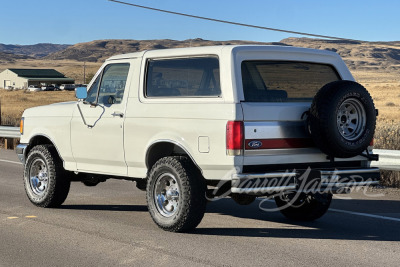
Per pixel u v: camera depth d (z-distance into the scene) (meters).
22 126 9.45
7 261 5.91
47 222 7.89
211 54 7.07
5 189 10.88
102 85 8.31
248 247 6.50
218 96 6.92
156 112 7.45
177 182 7.05
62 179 8.87
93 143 8.30
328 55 7.68
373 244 6.68
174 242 6.72
